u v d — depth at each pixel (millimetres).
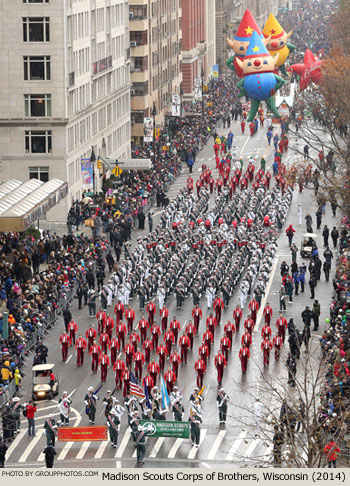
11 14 139750
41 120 141250
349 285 94438
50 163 142250
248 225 129375
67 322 94188
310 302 105688
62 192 125875
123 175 165625
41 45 140250
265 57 198000
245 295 102688
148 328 95125
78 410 77812
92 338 88875
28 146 142500
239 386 79500
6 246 115062
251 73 198000
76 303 106250
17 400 73000
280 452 54406
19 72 140875
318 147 191000
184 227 127938
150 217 137125
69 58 144875
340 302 92625
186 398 80000
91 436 71250
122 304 97000
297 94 188500
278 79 197750
